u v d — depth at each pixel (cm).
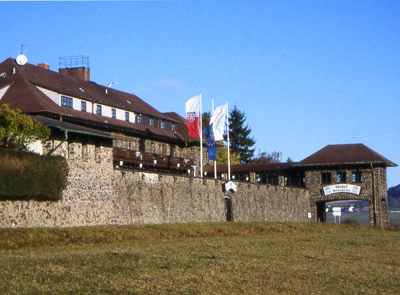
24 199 4003
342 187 9125
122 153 6794
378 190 9044
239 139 14550
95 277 2353
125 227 4544
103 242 3903
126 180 5169
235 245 3875
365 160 9038
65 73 7988
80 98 6606
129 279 2361
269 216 7906
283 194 8412
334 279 2627
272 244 4062
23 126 4219
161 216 5622
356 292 2383
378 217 9025
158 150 8156
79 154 4619
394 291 2445
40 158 4128
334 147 9450
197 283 2378
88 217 4644
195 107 6944
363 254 3653
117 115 7288
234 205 7031
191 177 6219
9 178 3838
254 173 9456
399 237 5319
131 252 3206
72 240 3759
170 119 8575
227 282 2438
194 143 8838
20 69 6306
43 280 2250
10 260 2709
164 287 2266
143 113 7844
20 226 3941
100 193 4812
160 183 5669
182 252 3300
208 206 6519
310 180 9300
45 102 5900
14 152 3941
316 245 4106
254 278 2556
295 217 8762
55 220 4284
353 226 7031
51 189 4184
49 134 4312
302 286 2445
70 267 2558
